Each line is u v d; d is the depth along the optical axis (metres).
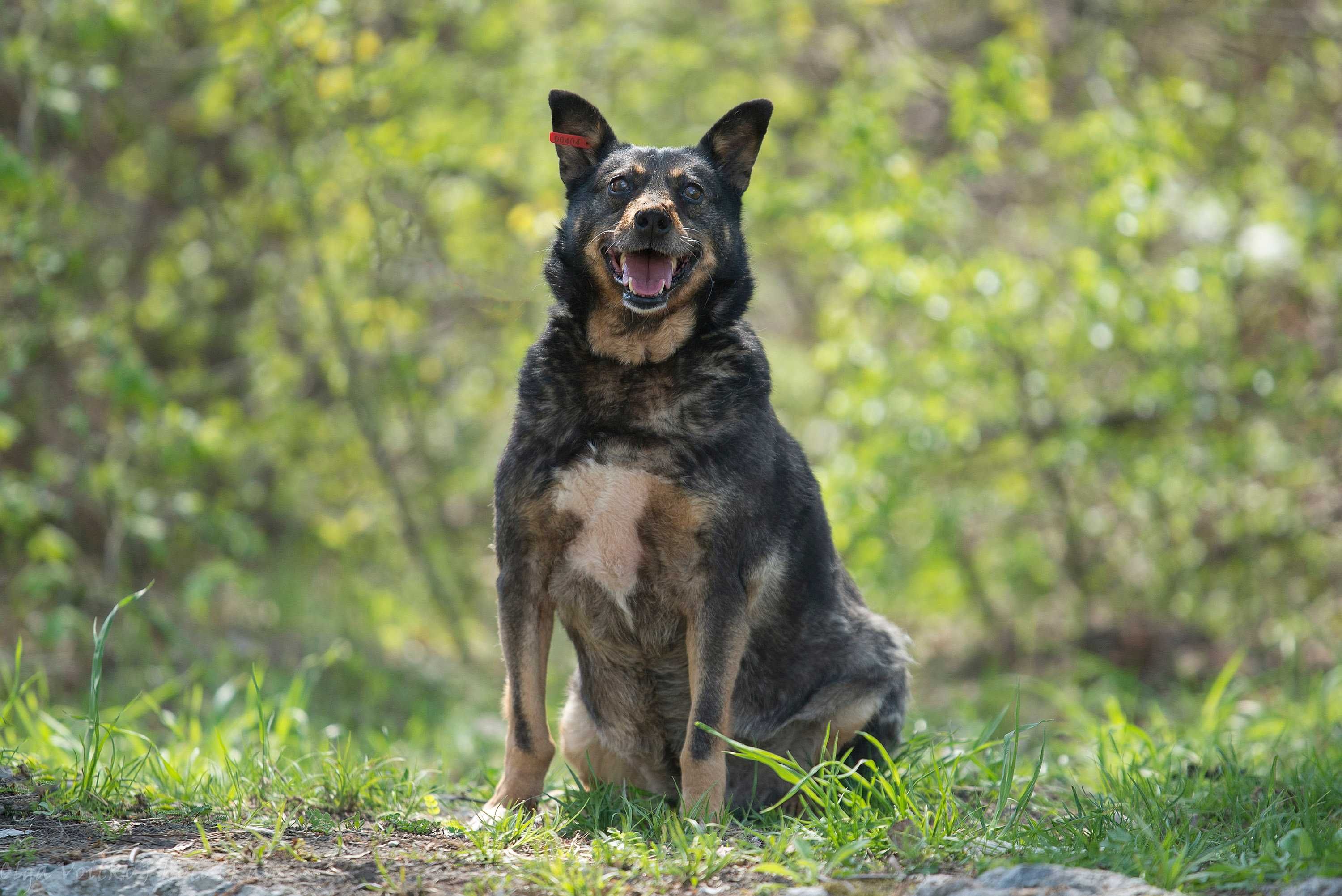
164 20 11.38
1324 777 5.56
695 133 13.25
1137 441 11.38
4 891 4.00
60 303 10.92
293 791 5.32
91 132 11.80
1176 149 10.58
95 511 11.58
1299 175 12.53
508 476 5.34
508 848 4.56
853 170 11.26
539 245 11.73
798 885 4.05
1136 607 12.14
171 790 5.28
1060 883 3.79
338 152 11.34
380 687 10.17
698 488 5.16
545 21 12.45
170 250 13.10
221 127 12.45
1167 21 12.91
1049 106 12.40
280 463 12.62
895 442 10.55
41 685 7.62
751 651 5.57
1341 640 10.80
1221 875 3.96
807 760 5.79
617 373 5.33
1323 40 11.98
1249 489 11.72
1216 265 10.55
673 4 13.02
